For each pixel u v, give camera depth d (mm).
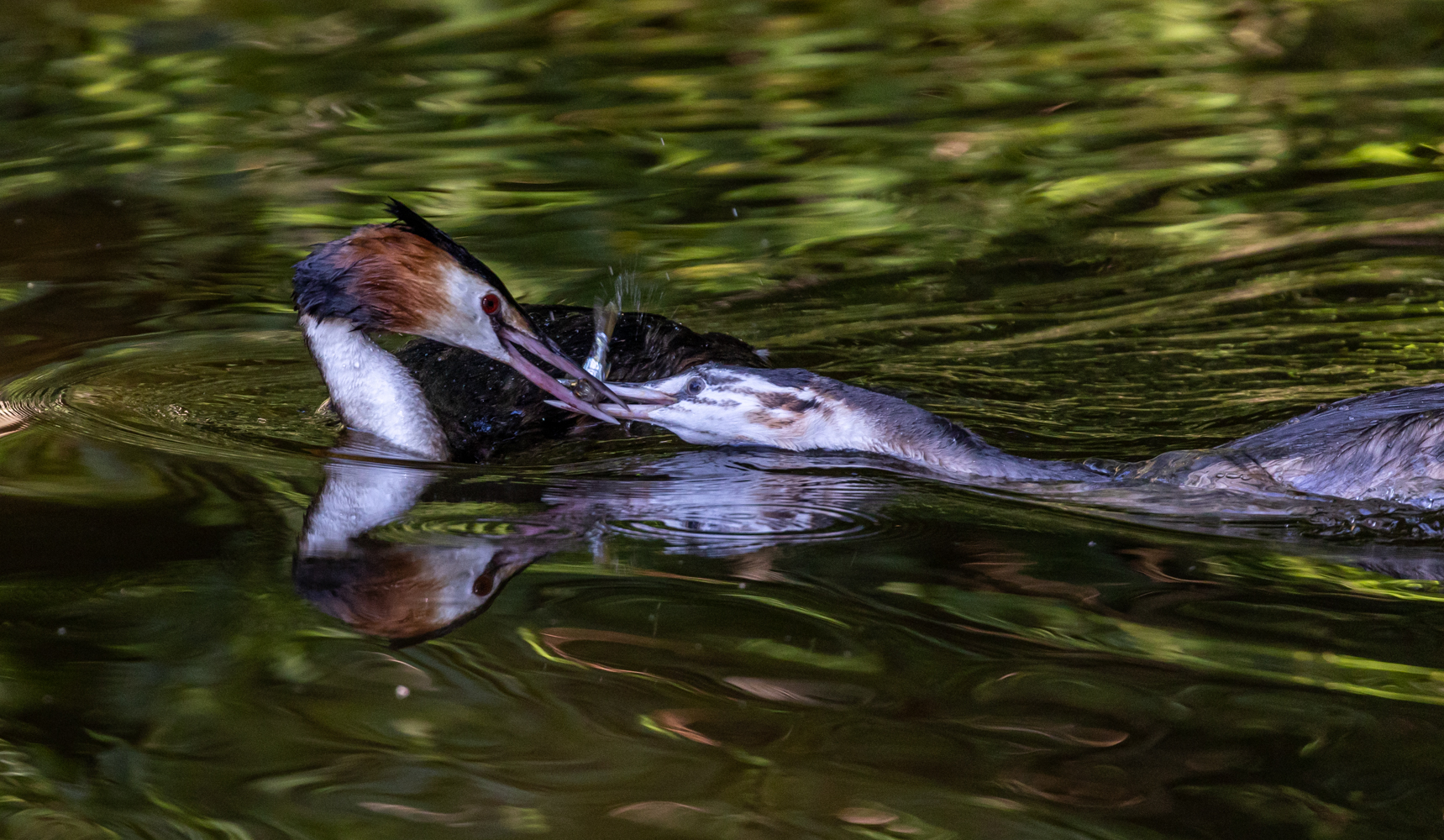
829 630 9586
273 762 8141
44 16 34375
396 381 14578
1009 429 14664
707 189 23578
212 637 9516
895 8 34594
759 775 7930
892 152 25266
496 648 9352
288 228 21781
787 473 13344
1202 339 17328
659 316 17156
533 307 17484
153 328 18328
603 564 10781
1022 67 29938
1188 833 7332
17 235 21688
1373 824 7340
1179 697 8625
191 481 12664
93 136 26266
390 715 8570
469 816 7637
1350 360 16406
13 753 8258
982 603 10016
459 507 12195
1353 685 8727
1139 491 12625
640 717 8516
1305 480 12352
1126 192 23016
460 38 32562
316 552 10945
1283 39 31312
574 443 14688
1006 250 20922
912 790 7781
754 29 33281
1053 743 8172
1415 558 10891
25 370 16453
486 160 24875
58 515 11664
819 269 20359
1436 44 30141
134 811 7738
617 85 29172
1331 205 22016
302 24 33688
